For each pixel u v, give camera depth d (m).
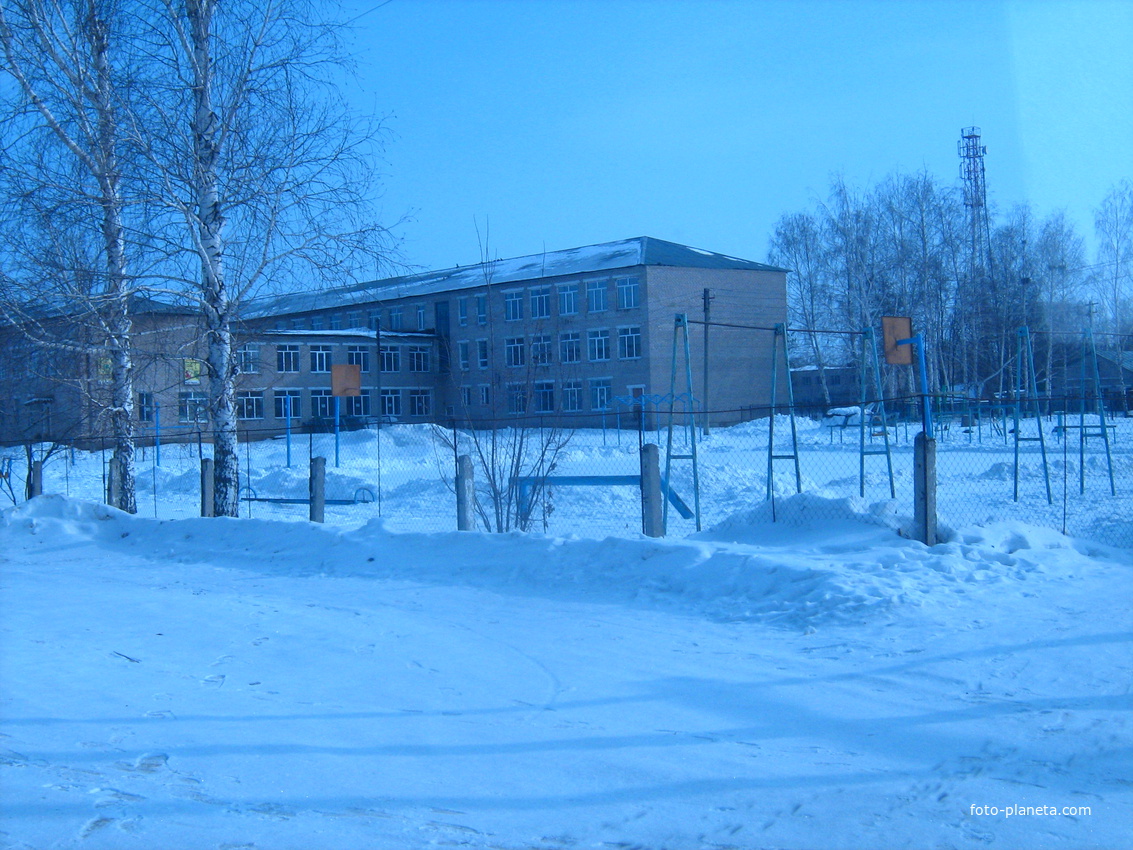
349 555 11.25
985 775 4.53
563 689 6.08
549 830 4.07
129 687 6.42
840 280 54.12
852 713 5.43
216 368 15.07
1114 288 49.56
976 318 49.03
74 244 14.48
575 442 39.75
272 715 5.73
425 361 64.06
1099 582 8.39
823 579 8.17
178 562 12.29
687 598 8.57
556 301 58.75
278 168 14.39
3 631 8.31
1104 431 17.81
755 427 47.88
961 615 7.40
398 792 4.50
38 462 18.08
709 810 4.23
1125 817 4.07
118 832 4.13
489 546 10.52
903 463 26.84
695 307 57.22
